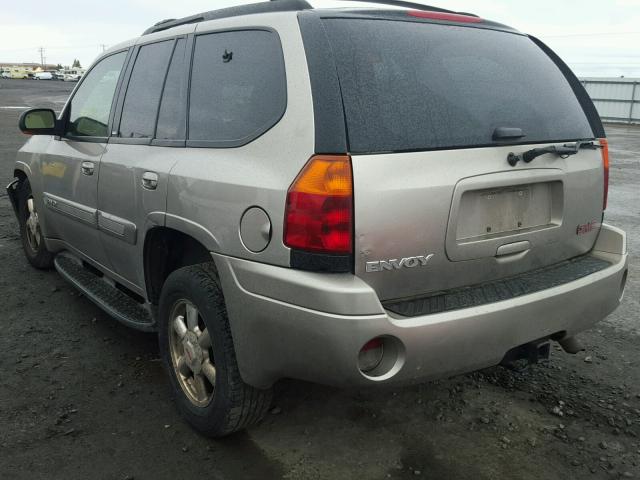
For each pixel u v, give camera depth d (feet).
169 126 10.10
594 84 106.22
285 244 7.43
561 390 11.00
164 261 10.68
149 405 10.37
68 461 8.80
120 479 8.44
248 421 8.96
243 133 8.46
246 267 7.85
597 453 9.17
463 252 8.02
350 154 7.22
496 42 9.58
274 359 7.77
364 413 10.12
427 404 10.42
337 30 8.09
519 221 8.75
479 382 11.20
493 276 8.55
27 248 17.52
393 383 7.42
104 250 12.30
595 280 9.05
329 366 7.25
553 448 9.27
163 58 10.80
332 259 7.20
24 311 14.34
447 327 7.45
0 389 10.76
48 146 14.75
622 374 11.69
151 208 9.91
